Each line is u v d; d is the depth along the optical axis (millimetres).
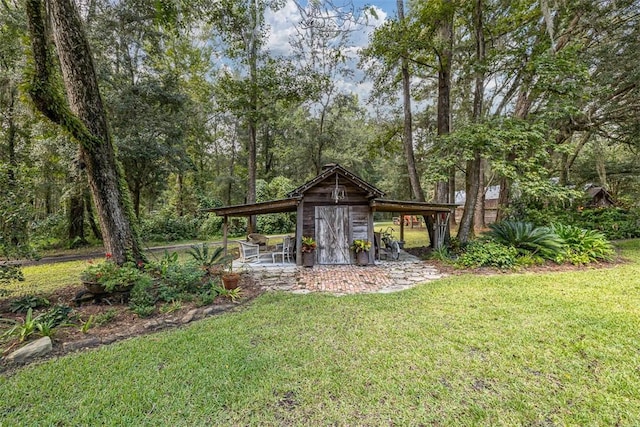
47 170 11688
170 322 4473
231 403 2600
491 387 2748
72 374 3084
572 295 5195
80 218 14141
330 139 20406
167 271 5793
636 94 10281
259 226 19891
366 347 3547
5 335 3656
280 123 20266
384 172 25734
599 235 8617
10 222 5090
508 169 8383
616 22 10078
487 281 6359
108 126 6379
